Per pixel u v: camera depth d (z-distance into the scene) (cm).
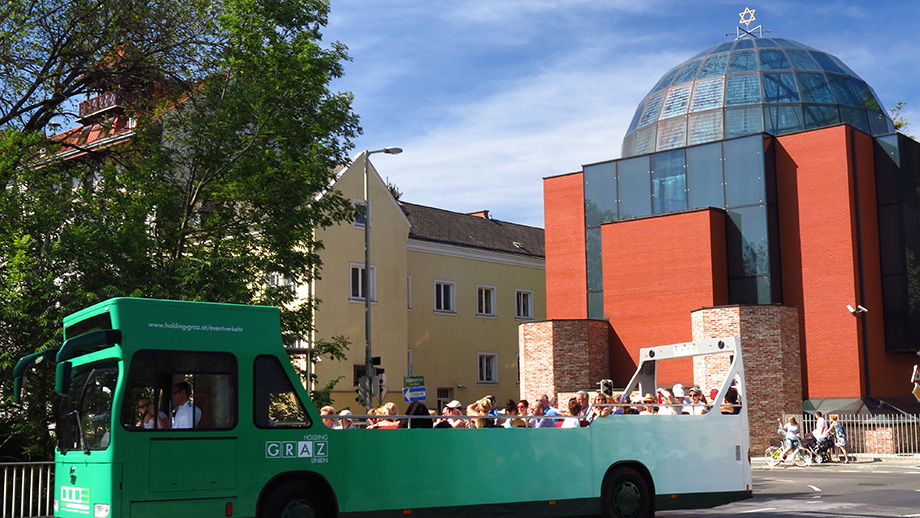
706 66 4047
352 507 1127
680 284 3481
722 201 3534
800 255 3425
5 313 1659
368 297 3216
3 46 2203
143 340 1037
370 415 1173
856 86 3912
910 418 3120
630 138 4169
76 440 1070
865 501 1691
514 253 5191
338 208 2348
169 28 2241
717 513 1566
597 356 3609
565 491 1288
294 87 2152
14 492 1443
